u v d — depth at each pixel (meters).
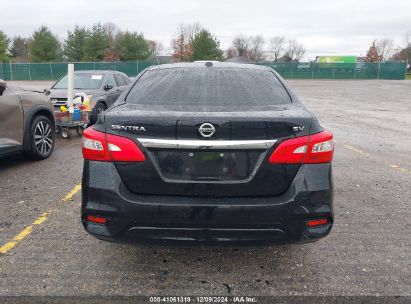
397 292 2.88
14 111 5.79
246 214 2.63
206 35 54.81
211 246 2.70
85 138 2.82
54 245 3.52
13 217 4.13
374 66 53.78
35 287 2.88
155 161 2.67
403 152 7.57
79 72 11.24
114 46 61.69
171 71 3.65
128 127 2.68
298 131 2.69
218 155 2.64
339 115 13.97
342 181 5.56
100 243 3.56
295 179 2.69
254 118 2.63
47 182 5.33
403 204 4.66
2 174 5.71
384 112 15.07
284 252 3.45
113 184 2.70
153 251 3.44
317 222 2.74
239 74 3.58
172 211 2.63
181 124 2.61
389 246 3.58
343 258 3.36
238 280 3.02
